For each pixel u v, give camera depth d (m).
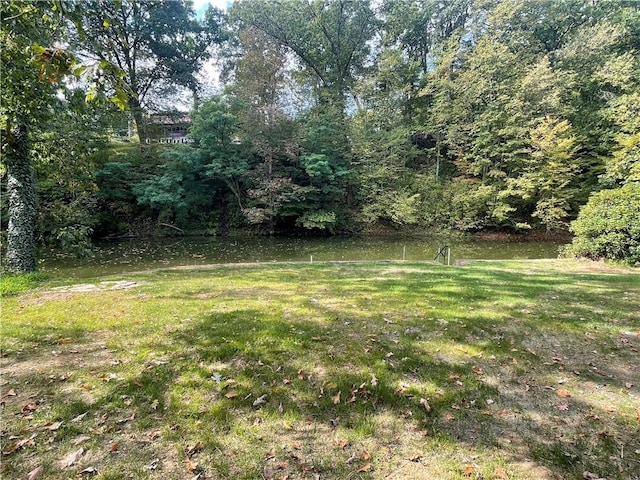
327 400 2.80
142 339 3.83
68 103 7.36
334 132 20.14
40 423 2.46
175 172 18.84
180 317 4.55
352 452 2.27
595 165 18.27
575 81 18.03
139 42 22.19
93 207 16.47
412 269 8.70
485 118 18.73
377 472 2.11
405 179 21.58
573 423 2.57
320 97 23.05
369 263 10.09
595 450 2.30
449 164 22.69
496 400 2.83
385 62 21.05
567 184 18.27
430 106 22.45
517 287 6.27
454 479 2.06
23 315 4.67
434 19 24.77
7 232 8.32
